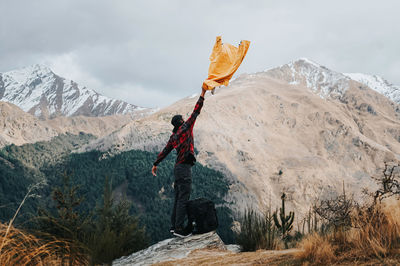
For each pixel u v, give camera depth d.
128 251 4.88
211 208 4.84
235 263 3.16
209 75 3.60
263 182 170.75
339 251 2.41
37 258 2.28
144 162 162.00
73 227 2.31
